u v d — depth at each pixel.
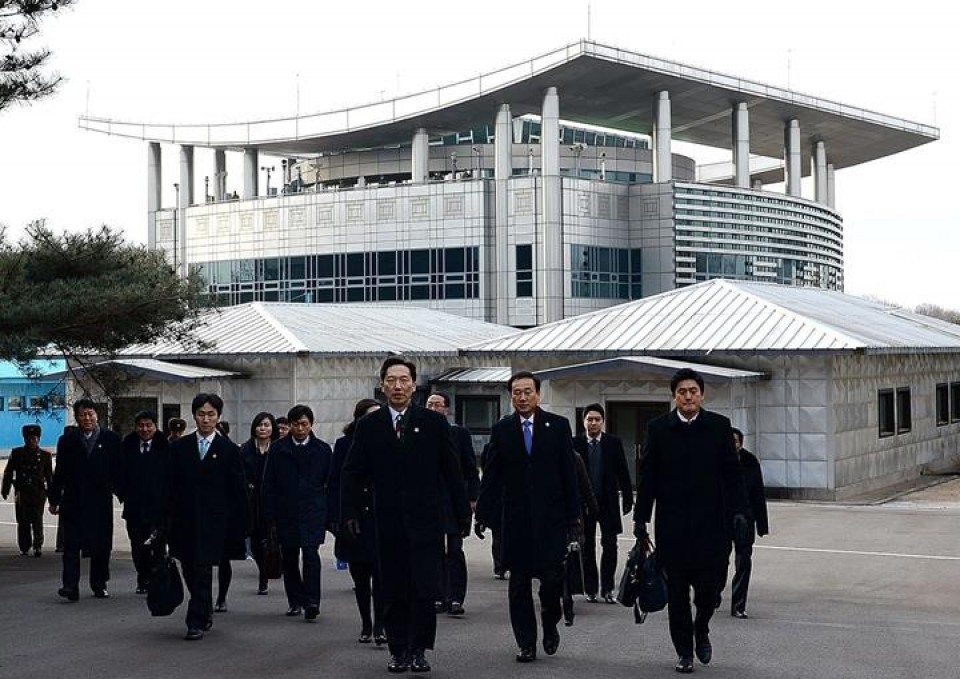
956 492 29.39
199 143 77.31
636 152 77.06
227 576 12.66
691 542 9.16
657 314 31.94
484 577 16.09
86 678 9.25
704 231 69.06
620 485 13.88
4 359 17.95
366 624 10.62
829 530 21.66
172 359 33.81
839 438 28.20
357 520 9.46
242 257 77.06
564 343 30.95
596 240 67.94
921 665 9.64
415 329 41.25
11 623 11.94
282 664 9.70
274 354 32.78
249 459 13.76
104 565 13.81
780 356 28.28
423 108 68.38
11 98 17.12
